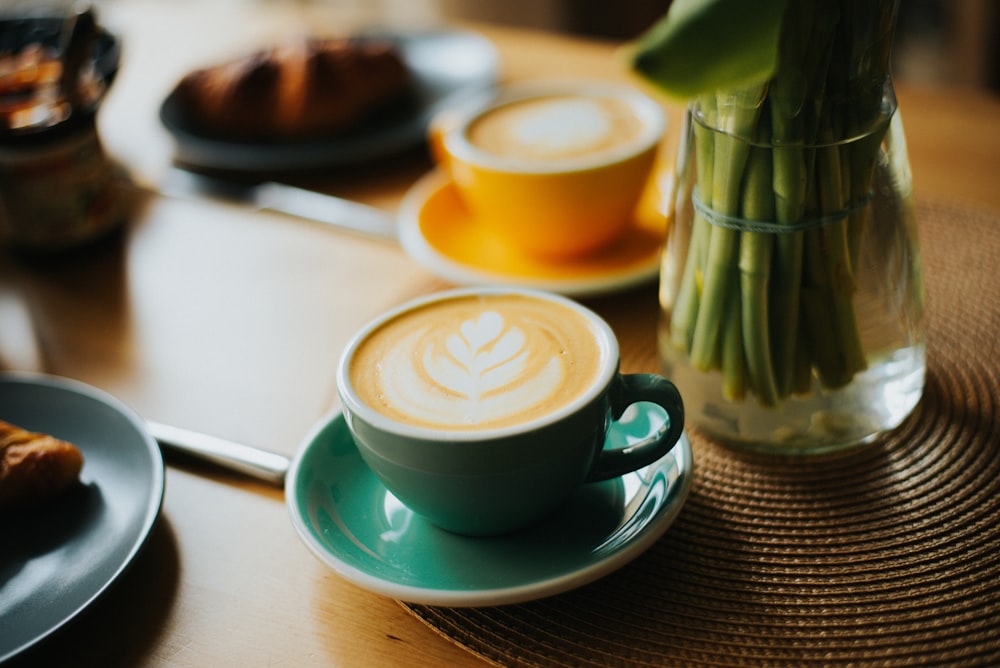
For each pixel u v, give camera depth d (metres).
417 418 0.41
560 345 0.44
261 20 1.02
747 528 0.44
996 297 0.55
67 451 0.47
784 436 0.47
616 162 0.58
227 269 0.64
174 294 0.62
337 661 0.41
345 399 0.42
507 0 1.34
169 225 0.69
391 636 0.41
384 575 0.41
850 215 0.43
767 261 0.43
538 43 0.91
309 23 1.00
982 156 0.66
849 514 0.44
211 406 0.53
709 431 0.48
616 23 1.46
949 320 0.54
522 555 0.42
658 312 0.57
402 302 0.59
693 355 0.47
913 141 0.69
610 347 0.43
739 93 0.41
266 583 0.44
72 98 0.64
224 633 0.42
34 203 0.64
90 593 0.42
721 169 0.42
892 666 0.38
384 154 0.73
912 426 0.48
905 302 0.45
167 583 0.44
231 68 0.79
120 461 0.48
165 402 0.54
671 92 0.37
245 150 0.74
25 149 0.63
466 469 0.40
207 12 1.06
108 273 0.65
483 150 0.62
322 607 0.43
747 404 0.46
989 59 1.42
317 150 0.73
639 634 0.40
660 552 0.43
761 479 0.46
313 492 0.44
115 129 0.82
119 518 0.45
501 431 0.40
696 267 0.45
